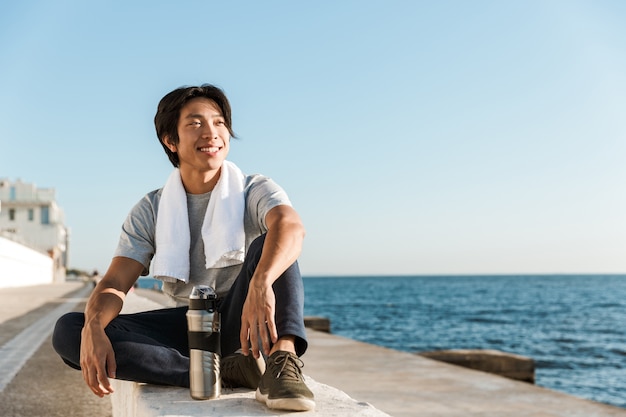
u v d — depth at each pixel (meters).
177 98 2.45
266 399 1.89
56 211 76.50
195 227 2.53
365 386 5.48
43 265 61.88
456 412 4.47
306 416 1.77
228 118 2.51
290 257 2.07
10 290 33.78
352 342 9.18
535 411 4.56
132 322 2.40
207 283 2.49
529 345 26.97
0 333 9.00
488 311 56.88
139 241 2.54
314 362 6.99
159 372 2.21
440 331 34.81
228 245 2.40
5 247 41.06
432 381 5.80
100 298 2.29
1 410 3.92
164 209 2.51
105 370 2.11
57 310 14.98
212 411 1.85
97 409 3.98
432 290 129.50
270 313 1.95
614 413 4.55
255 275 2.00
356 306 68.44
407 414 4.38
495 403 4.83
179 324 2.47
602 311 56.44
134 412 2.25
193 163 2.45
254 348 2.01
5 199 71.25
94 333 2.16
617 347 25.89
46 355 6.61
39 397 4.35
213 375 2.03
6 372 5.45
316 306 68.69
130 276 2.48
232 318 2.29
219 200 2.45
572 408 4.69
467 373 6.33
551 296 95.50
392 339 29.81
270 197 2.38
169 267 2.45
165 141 2.54
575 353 23.67
